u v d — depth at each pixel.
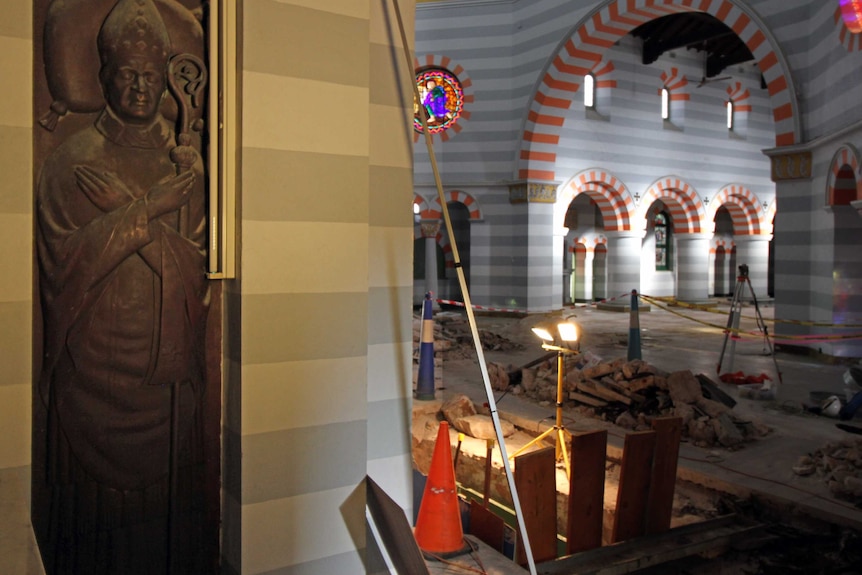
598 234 21.95
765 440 5.95
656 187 19.78
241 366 2.59
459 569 3.18
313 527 2.79
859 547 4.08
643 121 19.44
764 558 4.02
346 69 2.77
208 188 2.62
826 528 4.32
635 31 18.92
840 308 10.01
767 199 22.14
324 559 2.82
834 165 9.77
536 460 3.66
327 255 2.75
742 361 10.40
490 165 16.98
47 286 2.37
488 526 3.65
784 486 4.77
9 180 2.23
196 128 2.61
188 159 2.59
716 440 5.81
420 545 3.34
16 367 2.29
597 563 3.73
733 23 11.73
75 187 2.40
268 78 2.59
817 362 10.30
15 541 1.68
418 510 3.63
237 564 2.65
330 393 2.79
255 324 2.60
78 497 2.49
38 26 2.32
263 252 2.61
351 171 2.80
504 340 11.80
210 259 2.62
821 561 3.98
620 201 19.20
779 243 11.30
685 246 21.25
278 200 2.63
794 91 10.80
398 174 3.05
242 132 2.55
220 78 2.58
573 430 6.00
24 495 2.05
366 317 2.87
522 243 16.67
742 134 21.64
